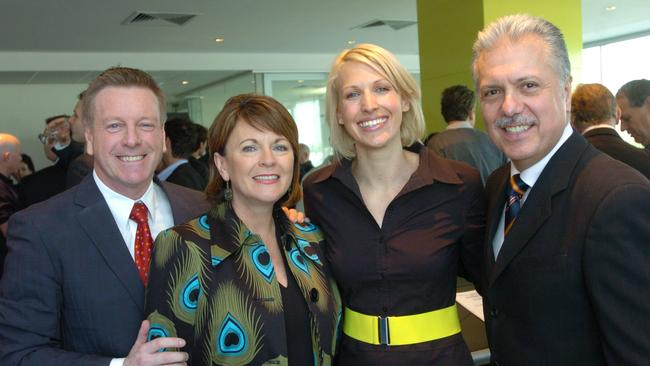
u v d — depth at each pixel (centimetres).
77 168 264
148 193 149
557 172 118
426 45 571
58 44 748
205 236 136
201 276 130
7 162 434
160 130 143
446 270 153
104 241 133
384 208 158
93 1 539
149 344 114
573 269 109
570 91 124
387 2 613
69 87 1015
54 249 128
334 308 150
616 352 100
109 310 130
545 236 116
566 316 112
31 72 825
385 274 149
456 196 156
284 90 985
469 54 507
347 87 154
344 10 642
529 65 117
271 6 601
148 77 142
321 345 141
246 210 145
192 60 899
